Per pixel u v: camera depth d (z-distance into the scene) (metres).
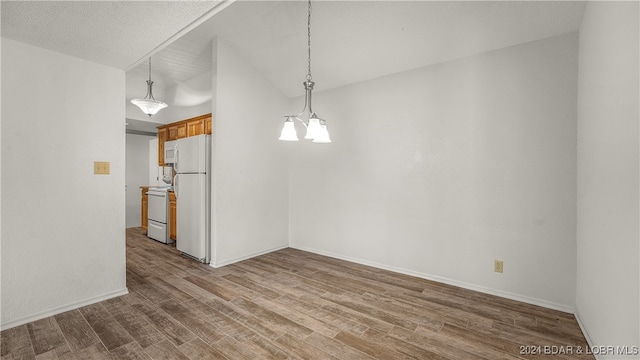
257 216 3.71
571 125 2.19
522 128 2.39
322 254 3.81
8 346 1.75
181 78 4.58
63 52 2.18
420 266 2.98
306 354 1.70
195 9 1.68
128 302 2.37
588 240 1.86
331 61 3.20
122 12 1.68
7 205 1.96
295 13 2.66
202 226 3.43
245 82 3.50
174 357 1.66
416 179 3.00
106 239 2.43
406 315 2.18
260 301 2.41
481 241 2.61
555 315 2.17
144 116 4.88
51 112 2.14
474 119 2.63
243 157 3.51
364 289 2.67
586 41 1.93
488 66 2.56
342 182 3.60
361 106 3.41
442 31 2.48
